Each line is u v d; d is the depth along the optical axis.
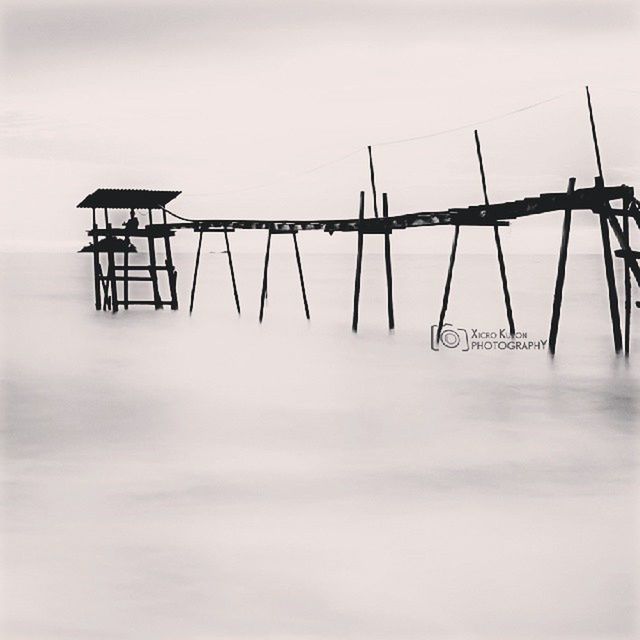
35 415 23.42
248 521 14.58
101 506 15.42
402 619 11.25
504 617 11.31
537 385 27.86
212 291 77.25
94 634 10.91
